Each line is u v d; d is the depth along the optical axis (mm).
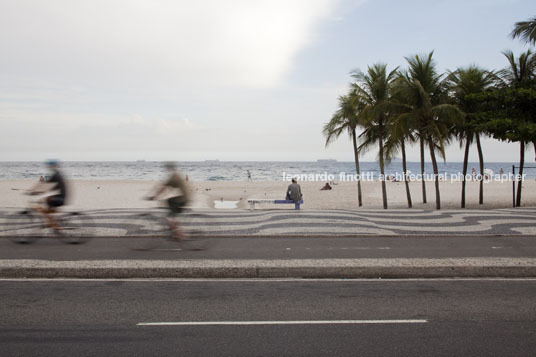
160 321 4523
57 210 9266
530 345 3869
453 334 4141
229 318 4621
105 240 9531
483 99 18406
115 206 23328
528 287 5941
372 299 5352
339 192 35562
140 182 50125
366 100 20922
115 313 4789
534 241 9523
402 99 20312
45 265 6578
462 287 5941
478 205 23141
